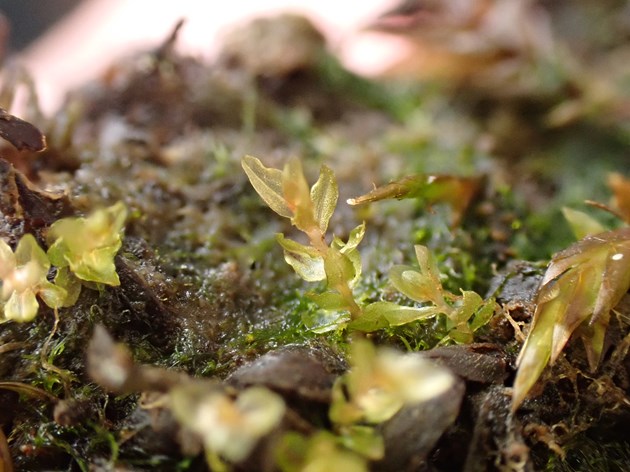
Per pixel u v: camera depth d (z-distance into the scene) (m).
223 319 0.05
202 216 0.06
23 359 0.05
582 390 0.05
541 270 0.05
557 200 0.06
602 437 0.05
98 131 0.06
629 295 0.05
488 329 0.05
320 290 0.05
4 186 0.05
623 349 0.05
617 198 0.05
